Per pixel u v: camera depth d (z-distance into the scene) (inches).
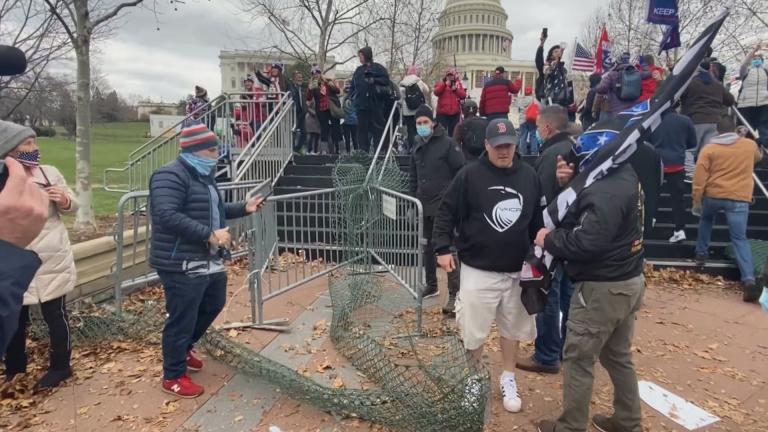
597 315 103.3
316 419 123.5
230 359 148.3
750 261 214.5
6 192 49.9
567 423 109.3
